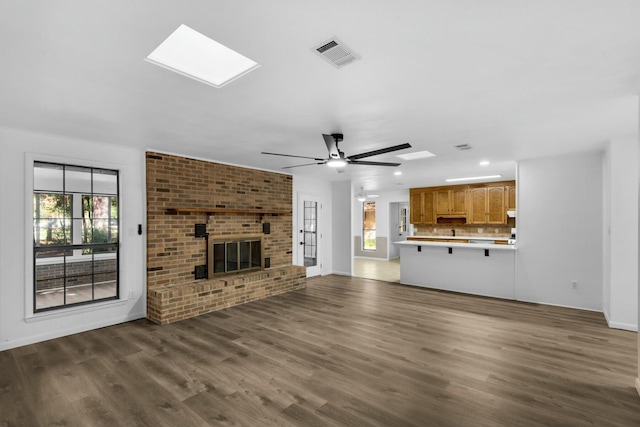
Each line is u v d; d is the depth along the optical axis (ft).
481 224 26.68
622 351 10.36
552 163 15.84
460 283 18.99
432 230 29.86
